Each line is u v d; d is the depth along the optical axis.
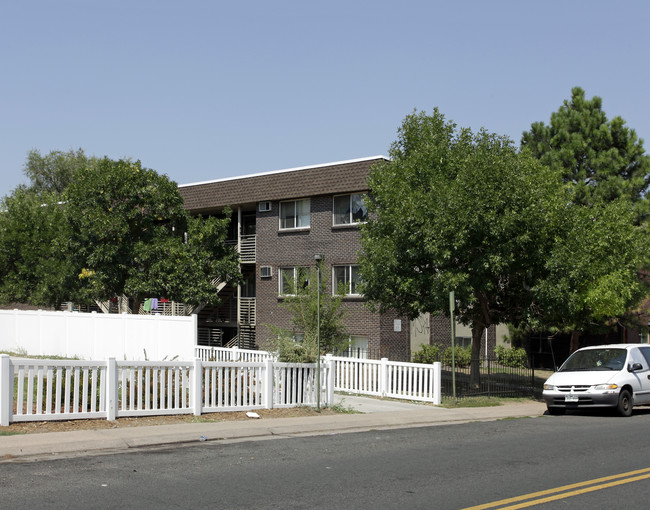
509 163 20.64
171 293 29.42
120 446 11.06
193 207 36.44
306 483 8.59
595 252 22.34
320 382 16.39
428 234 20.25
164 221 32.97
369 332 30.16
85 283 30.27
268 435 12.87
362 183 30.45
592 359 18.55
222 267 30.98
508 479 8.95
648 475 9.26
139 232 30.61
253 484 8.50
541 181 21.58
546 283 20.78
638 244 23.97
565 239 21.31
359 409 16.86
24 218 36.06
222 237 31.66
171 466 9.59
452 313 19.11
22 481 8.45
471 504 7.58
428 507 7.43
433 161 21.91
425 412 16.66
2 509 7.13
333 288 31.61
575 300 21.77
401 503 7.60
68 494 7.82
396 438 12.74
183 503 7.49
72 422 12.27
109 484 8.38
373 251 21.92
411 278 21.50
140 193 29.53
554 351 34.66
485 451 11.24
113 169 29.31
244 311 36.06
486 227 20.16
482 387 22.09
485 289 21.08
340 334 26.05
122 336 25.39
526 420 16.38
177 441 11.70
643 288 27.02
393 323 30.52
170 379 13.77
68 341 27.78
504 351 33.22
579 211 23.03
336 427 13.96
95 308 41.56
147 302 29.30
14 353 29.53
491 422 15.88
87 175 29.91
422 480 8.84
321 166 31.92
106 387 12.80
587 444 12.10
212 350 22.44
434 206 20.34
